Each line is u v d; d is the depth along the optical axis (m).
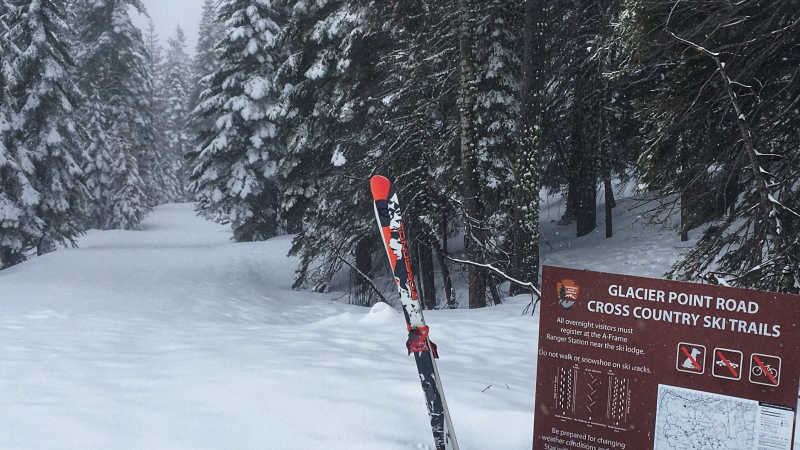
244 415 3.12
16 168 20.30
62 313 8.72
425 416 3.15
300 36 14.53
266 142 26.72
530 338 5.84
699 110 6.19
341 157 13.20
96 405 3.29
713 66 6.10
